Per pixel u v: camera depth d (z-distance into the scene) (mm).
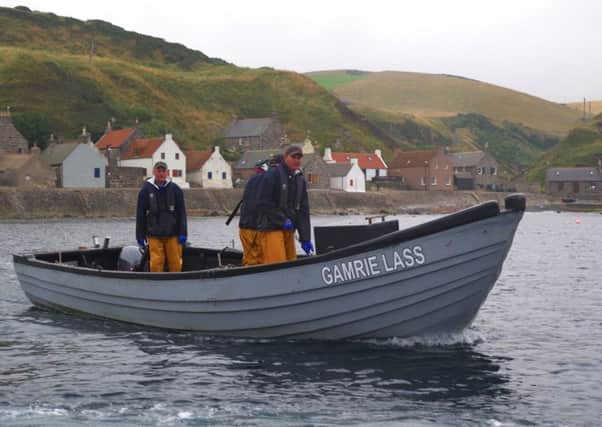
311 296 10914
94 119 127938
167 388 8938
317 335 11320
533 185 153000
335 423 7559
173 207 13078
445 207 114500
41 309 15367
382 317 10883
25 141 92500
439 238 10398
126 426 7445
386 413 7906
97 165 90000
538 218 92438
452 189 129000
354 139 169125
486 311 15281
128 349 11195
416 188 126750
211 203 90125
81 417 7746
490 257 10508
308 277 10844
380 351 10820
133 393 8695
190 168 104250
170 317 12359
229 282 11438
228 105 171500
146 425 7492
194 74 193125
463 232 10367
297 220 11633
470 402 8367
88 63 158375
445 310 10852
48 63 140000
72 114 126750
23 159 82562
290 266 10914
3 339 12062
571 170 138625
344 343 11289
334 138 167500
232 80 183250
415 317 10883
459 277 10555
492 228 10375
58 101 129125
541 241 42688
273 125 138375
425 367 9938
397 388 8922
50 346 11484
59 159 88125
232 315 11594
